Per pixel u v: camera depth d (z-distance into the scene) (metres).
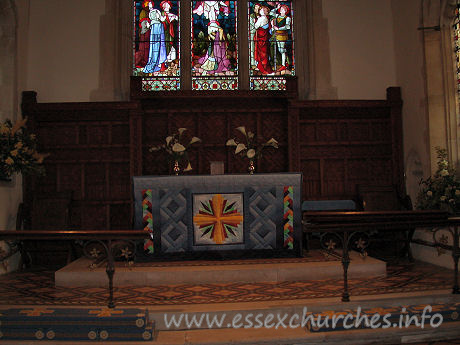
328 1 8.73
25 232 4.39
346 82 8.59
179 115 8.28
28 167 6.97
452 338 4.39
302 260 6.08
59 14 8.37
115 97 8.32
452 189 6.59
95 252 4.71
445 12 7.37
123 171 8.12
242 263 5.92
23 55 8.00
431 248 6.93
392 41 8.70
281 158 8.40
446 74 7.37
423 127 7.61
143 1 8.84
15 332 4.20
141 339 4.13
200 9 8.91
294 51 8.91
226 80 8.75
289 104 8.19
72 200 7.73
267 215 6.17
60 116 8.01
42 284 5.81
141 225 6.06
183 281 5.59
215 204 6.11
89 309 4.39
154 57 8.73
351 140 8.38
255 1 8.96
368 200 7.86
